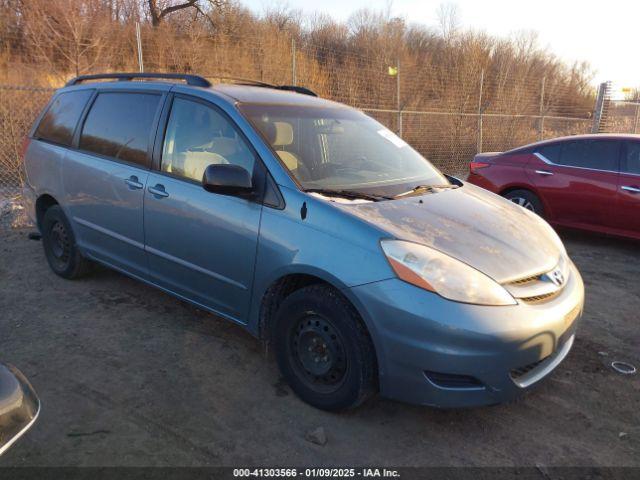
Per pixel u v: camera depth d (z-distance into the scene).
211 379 3.21
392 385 2.59
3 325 3.84
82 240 4.37
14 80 11.19
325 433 2.74
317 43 17.14
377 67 13.11
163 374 3.25
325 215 2.79
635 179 5.99
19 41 11.44
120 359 3.41
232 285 3.22
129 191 3.77
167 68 12.22
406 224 2.81
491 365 2.48
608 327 4.15
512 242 2.95
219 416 2.85
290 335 2.97
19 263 5.15
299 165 3.16
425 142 13.51
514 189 7.02
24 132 8.61
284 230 2.90
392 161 3.80
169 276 3.65
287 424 2.80
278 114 3.50
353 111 4.18
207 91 3.54
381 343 2.55
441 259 2.57
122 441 2.62
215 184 2.96
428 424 2.86
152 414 2.85
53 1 11.40
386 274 2.54
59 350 3.50
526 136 15.28
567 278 3.02
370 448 2.65
